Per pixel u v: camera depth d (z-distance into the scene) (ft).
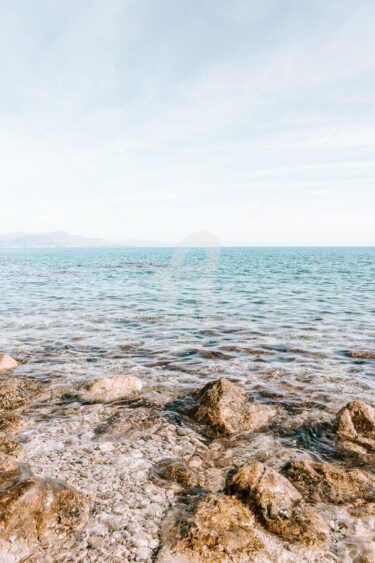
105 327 44.11
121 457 17.44
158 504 14.07
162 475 16.07
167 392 25.63
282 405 23.76
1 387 24.03
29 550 11.47
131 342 37.68
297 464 16.51
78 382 27.17
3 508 11.66
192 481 15.67
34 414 22.09
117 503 14.03
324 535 12.41
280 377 28.53
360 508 13.94
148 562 11.21
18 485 12.62
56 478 14.64
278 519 12.85
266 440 19.54
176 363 31.63
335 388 26.45
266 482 14.03
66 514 12.72
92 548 11.75
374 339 38.86
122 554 11.51
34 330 42.68
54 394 25.11
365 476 15.70
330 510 13.83
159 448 18.44
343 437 19.76
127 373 29.22
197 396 24.16
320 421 21.62
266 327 44.09
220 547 11.43
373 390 26.16
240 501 13.78
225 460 17.58
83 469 16.29
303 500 14.21
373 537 12.48
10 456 16.78
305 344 37.04
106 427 20.53
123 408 23.09
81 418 21.63
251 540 11.91
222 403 21.17
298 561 11.33
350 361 32.12
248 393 25.52
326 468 16.14
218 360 32.37
